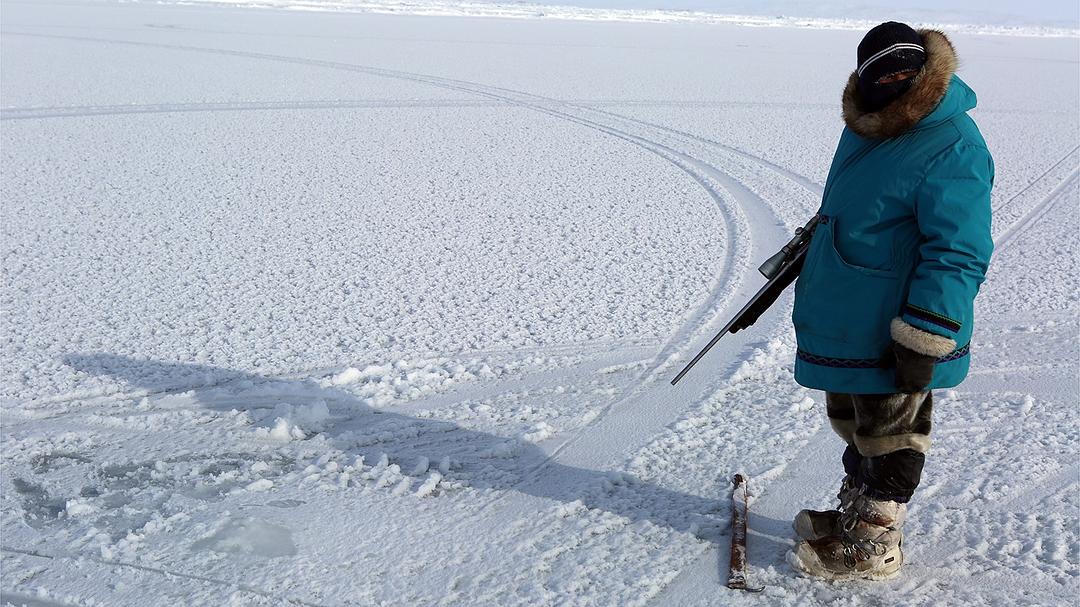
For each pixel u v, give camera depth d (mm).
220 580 2729
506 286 6223
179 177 9922
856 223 2414
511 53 28234
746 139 13422
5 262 6648
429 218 8281
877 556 2621
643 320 5512
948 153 2277
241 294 5965
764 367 4660
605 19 65875
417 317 5551
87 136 12211
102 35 28078
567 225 8102
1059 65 32938
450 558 2867
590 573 2785
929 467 3490
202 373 4609
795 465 3523
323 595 2660
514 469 3543
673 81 21672
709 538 2982
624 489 3348
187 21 36875
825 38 49688
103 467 3545
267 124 13648
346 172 10391
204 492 3342
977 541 2910
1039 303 5867
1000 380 4496
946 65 2287
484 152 11898
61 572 2785
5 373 4578
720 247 7383
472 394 4379
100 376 4555
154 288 6074
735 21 77000
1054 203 9336
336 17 46875
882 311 2395
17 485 3414
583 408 4168
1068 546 2867
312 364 4758
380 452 3703
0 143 11531
